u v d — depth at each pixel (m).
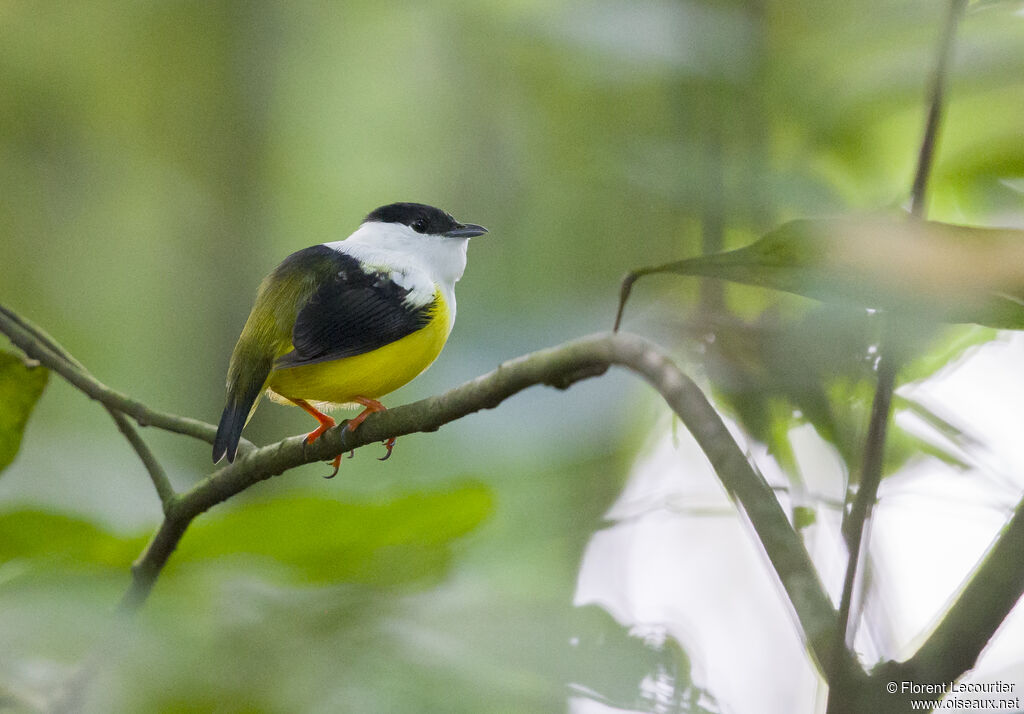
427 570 3.77
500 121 12.20
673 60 4.86
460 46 13.70
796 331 4.70
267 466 5.74
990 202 5.05
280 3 16.91
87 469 5.95
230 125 17.22
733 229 4.55
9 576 3.27
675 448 7.74
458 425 7.82
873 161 5.15
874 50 5.04
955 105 5.14
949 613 3.23
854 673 3.11
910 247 3.14
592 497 7.56
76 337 17.20
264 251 17.02
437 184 14.70
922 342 4.46
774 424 4.83
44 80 17.50
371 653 3.38
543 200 8.82
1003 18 4.63
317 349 8.26
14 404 5.91
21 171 17.70
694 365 5.17
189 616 3.34
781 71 5.04
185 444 14.62
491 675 3.39
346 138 16.97
